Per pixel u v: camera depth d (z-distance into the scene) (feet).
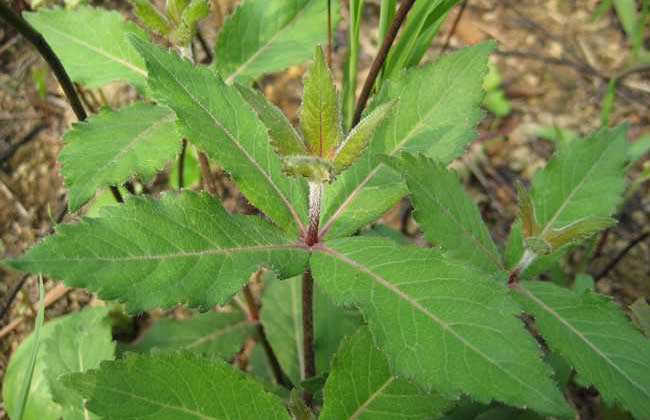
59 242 0.57
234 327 1.27
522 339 0.58
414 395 0.71
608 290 1.42
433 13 0.91
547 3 1.95
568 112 1.71
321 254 0.67
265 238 0.68
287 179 0.74
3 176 1.59
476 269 0.62
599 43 1.85
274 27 1.01
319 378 0.85
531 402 0.55
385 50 0.91
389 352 0.58
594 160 0.86
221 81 0.72
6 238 1.50
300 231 0.72
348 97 1.09
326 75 0.62
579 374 0.72
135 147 0.80
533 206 0.80
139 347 1.23
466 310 0.59
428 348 0.57
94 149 0.80
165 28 0.85
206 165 1.06
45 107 1.67
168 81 0.69
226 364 0.68
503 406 0.96
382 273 0.63
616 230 1.51
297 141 0.64
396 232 1.21
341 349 0.71
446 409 0.71
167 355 0.66
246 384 0.68
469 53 0.81
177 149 0.81
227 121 0.71
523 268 0.80
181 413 0.65
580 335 0.74
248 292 1.23
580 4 1.94
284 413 0.68
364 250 0.66
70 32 1.00
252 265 0.65
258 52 1.00
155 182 1.56
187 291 0.61
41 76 1.49
